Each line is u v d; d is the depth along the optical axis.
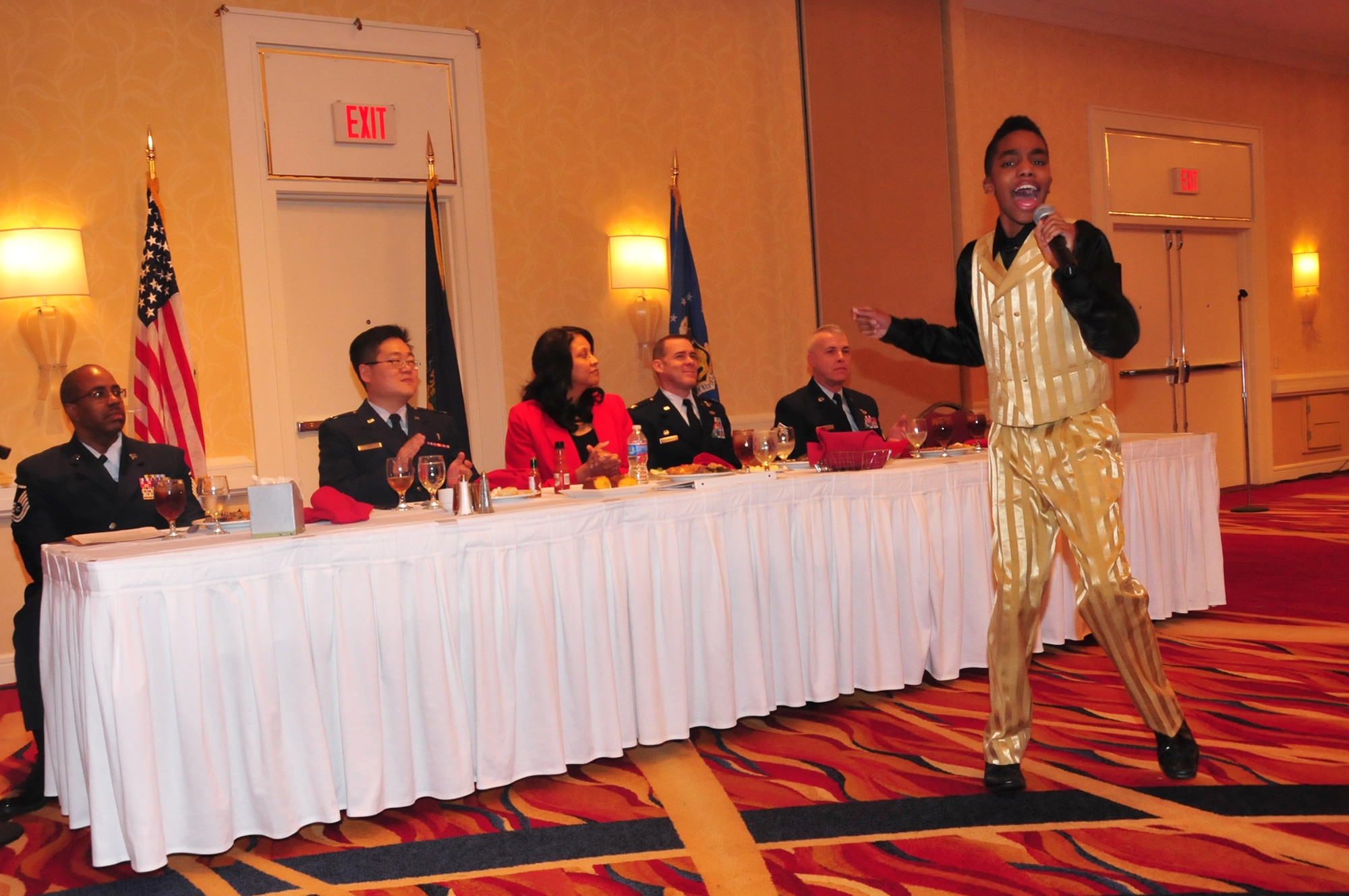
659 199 5.74
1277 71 8.77
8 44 4.28
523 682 2.55
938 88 6.60
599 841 2.22
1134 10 7.66
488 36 5.27
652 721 2.71
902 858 2.04
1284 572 4.88
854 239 6.28
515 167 5.35
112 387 3.07
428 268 4.94
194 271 4.63
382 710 2.38
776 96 6.09
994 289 2.24
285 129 4.81
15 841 2.50
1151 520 3.83
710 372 5.53
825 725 2.95
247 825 2.27
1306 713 2.83
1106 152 7.64
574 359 3.85
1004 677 2.32
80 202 4.41
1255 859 1.94
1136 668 2.25
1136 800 2.25
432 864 2.15
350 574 2.33
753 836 2.19
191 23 4.62
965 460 3.34
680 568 2.78
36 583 2.94
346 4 4.92
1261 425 8.66
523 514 2.53
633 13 5.66
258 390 4.75
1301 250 8.98
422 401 5.26
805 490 2.99
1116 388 7.87
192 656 2.15
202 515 3.20
